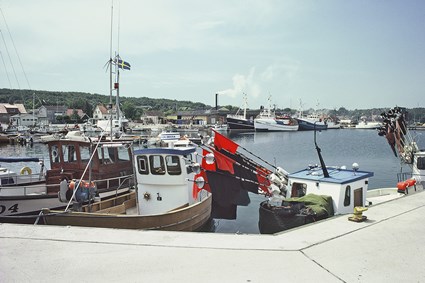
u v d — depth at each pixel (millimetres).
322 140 88375
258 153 57125
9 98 168125
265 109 150375
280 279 4305
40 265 4727
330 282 4238
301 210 12328
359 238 5785
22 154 57594
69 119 133625
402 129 18688
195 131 105500
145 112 163125
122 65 29703
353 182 13797
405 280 4301
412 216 7121
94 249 5281
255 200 21641
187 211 13781
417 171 17969
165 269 4574
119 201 14945
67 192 13383
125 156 16859
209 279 4293
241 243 5535
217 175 16156
